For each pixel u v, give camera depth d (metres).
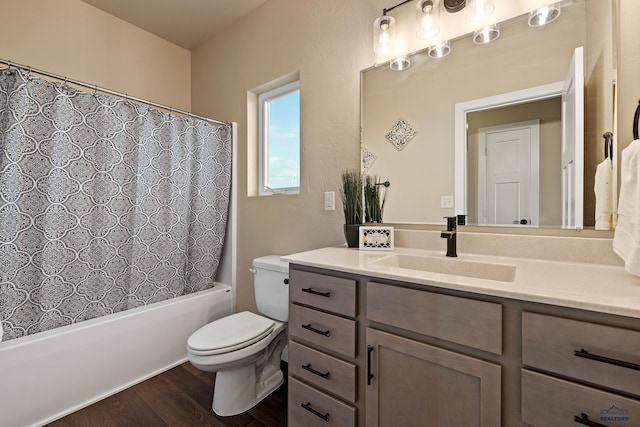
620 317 0.64
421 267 1.28
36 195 1.47
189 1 2.14
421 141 1.48
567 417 0.69
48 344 1.45
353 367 1.05
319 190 1.85
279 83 2.14
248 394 1.58
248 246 2.29
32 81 1.44
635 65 1.01
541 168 1.19
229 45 2.43
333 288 1.11
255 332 1.54
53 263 1.54
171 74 2.69
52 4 2.01
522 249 1.20
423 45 1.47
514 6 1.24
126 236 1.82
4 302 1.40
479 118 1.33
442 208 1.42
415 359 0.92
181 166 2.08
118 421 1.46
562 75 1.15
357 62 1.67
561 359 0.70
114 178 1.75
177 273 2.08
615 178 1.04
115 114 1.75
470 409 0.82
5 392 1.33
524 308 0.75
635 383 0.62
